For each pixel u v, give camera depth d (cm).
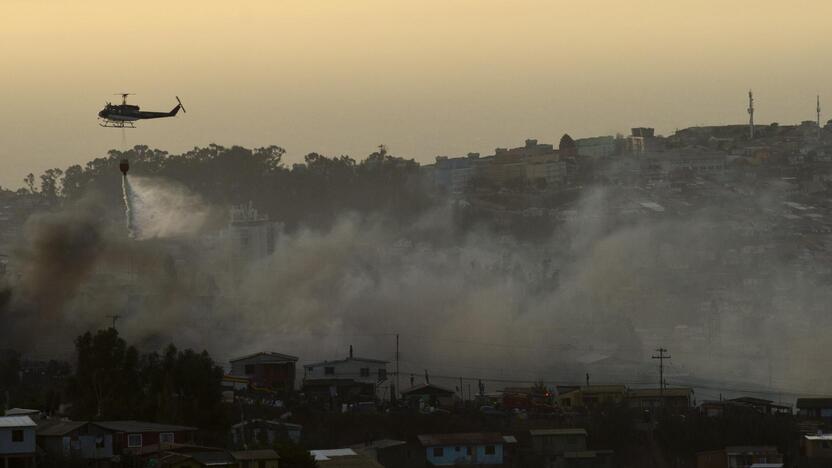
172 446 16800
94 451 16888
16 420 16400
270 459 16712
